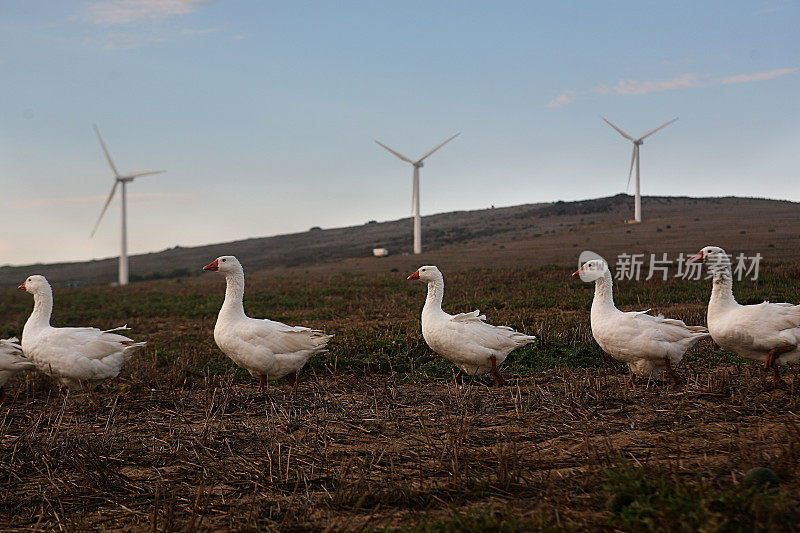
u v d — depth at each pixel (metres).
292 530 4.61
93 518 5.12
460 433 6.53
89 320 20.77
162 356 12.10
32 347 9.06
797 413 6.84
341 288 27.77
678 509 4.20
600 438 6.36
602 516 4.46
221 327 9.38
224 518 4.96
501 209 109.69
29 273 100.19
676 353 8.33
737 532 4.02
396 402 8.22
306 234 116.00
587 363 10.46
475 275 30.91
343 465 5.68
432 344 9.48
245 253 99.50
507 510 4.58
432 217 114.69
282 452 6.37
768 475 4.73
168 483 5.75
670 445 5.99
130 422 7.90
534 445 6.24
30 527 5.00
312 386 9.54
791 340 7.82
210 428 7.31
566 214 83.19
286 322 17.00
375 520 4.71
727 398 7.62
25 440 7.00
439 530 4.30
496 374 9.15
